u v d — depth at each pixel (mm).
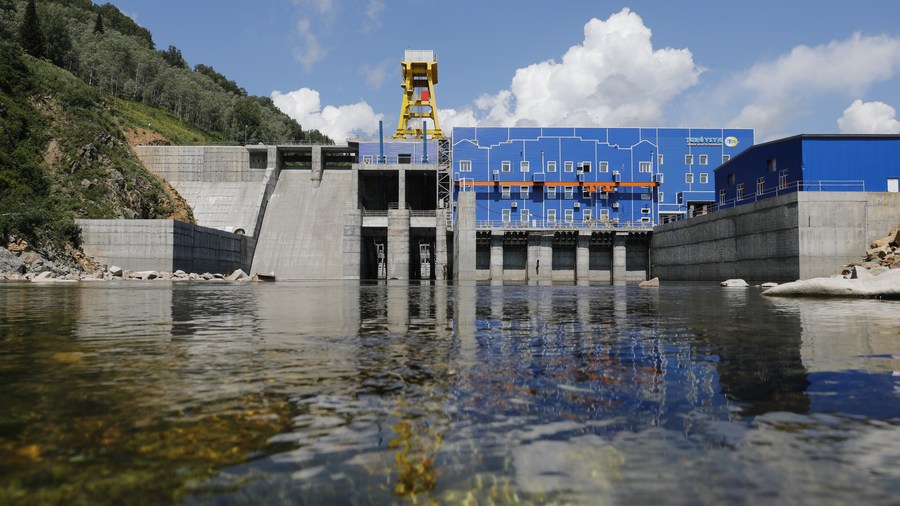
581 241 78250
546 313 12398
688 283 52125
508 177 82750
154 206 84125
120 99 152875
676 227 65438
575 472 2467
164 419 3326
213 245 72625
